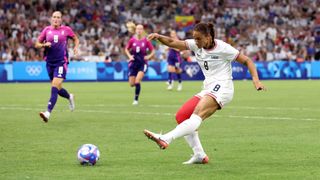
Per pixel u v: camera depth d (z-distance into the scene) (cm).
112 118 2645
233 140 1936
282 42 7869
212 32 1474
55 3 7481
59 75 2559
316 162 1517
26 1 7306
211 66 1497
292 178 1312
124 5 7931
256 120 2545
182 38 7756
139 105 3362
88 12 7575
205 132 2145
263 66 7131
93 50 6981
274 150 1720
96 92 4562
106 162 1523
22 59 6612
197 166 1467
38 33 6956
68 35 2614
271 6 8438
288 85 5656
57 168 1434
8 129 2238
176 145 1822
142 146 1809
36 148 1764
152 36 1500
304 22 8394
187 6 8156
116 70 6638
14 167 1451
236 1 8394
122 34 7438
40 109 3111
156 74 6725
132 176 1337
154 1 8112
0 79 6162
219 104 1471
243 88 5091
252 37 7919
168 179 1304
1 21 6919
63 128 2275
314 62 7406
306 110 3008
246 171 1397
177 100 3747
